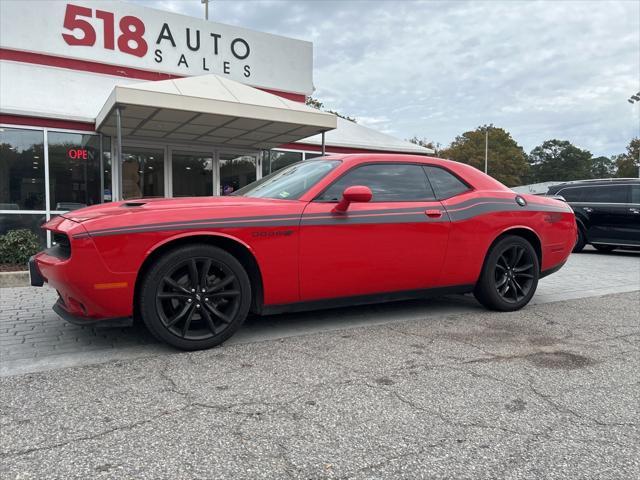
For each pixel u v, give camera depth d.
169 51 11.18
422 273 4.39
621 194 11.32
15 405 2.64
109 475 1.98
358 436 2.33
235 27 12.08
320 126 8.87
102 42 10.39
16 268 6.97
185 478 1.97
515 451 2.22
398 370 3.22
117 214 3.38
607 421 2.53
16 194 8.79
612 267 8.95
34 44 9.74
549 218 5.13
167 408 2.61
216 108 7.73
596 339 4.00
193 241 3.55
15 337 3.96
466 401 2.74
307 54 13.37
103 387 2.89
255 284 3.79
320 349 3.65
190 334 3.58
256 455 2.14
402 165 4.51
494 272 4.81
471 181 4.86
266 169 11.93
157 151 10.49
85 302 3.26
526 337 4.04
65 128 9.15
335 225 3.94
